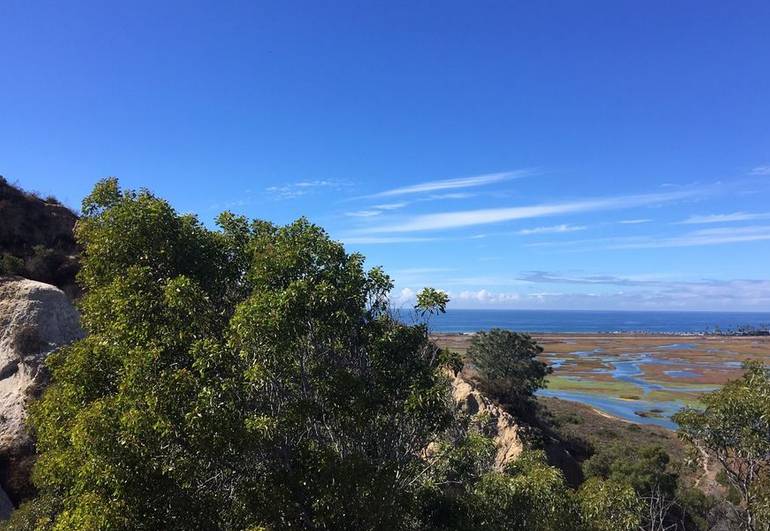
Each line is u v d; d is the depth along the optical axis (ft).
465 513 56.95
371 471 37.78
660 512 63.05
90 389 38.81
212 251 46.34
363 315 42.68
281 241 41.32
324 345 39.99
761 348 636.89
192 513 32.99
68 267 122.52
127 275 40.40
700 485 118.73
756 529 46.01
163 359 35.24
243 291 46.01
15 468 79.36
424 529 54.34
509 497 54.44
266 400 36.01
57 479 38.60
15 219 128.16
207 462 33.76
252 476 35.73
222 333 38.01
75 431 31.91
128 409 31.83
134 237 42.91
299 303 35.24
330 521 36.35
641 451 139.85
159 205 43.86
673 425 240.12
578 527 54.13
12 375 93.76
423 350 46.01
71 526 31.68
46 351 96.43
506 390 192.24
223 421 31.22
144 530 31.58
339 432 40.75
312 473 36.37
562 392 324.60
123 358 35.91
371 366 42.11
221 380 33.78
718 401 48.06
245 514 34.24
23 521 55.06
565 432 190.60
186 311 37.09
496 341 207.41
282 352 34.06
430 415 42.86
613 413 264.11
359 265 41.45
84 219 48.55
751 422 46.39
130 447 30.66
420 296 44.32
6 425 84.53
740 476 48.52
